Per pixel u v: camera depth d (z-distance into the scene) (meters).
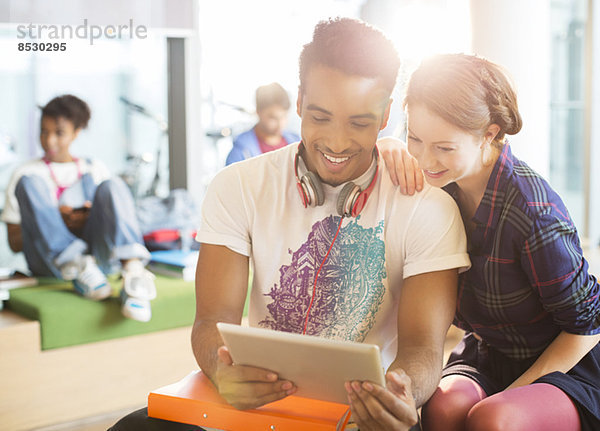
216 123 4.61
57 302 2.89
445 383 1.53
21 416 2.73
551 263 1.40
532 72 3.29
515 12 3.26
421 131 1.39
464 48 4.06
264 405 1.27
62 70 3.81
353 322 1.50
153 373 3.05
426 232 1.44
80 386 2.87
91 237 3.33
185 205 3.96
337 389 1.18
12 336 2.70
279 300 1.52
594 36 5.13
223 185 1.53
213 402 1.27
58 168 3.42
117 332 2.95
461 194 1.52
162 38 4.17
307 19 4.76
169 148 4.25
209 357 1.36
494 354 1.61
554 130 5.30
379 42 1.38
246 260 1.53
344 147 1.40
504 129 1.41
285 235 1.50
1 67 3.62
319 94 1.37
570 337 1.47
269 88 3.91
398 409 1.12
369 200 1.49
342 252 1.49
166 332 3.08
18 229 3.36
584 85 5.22
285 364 1.18
